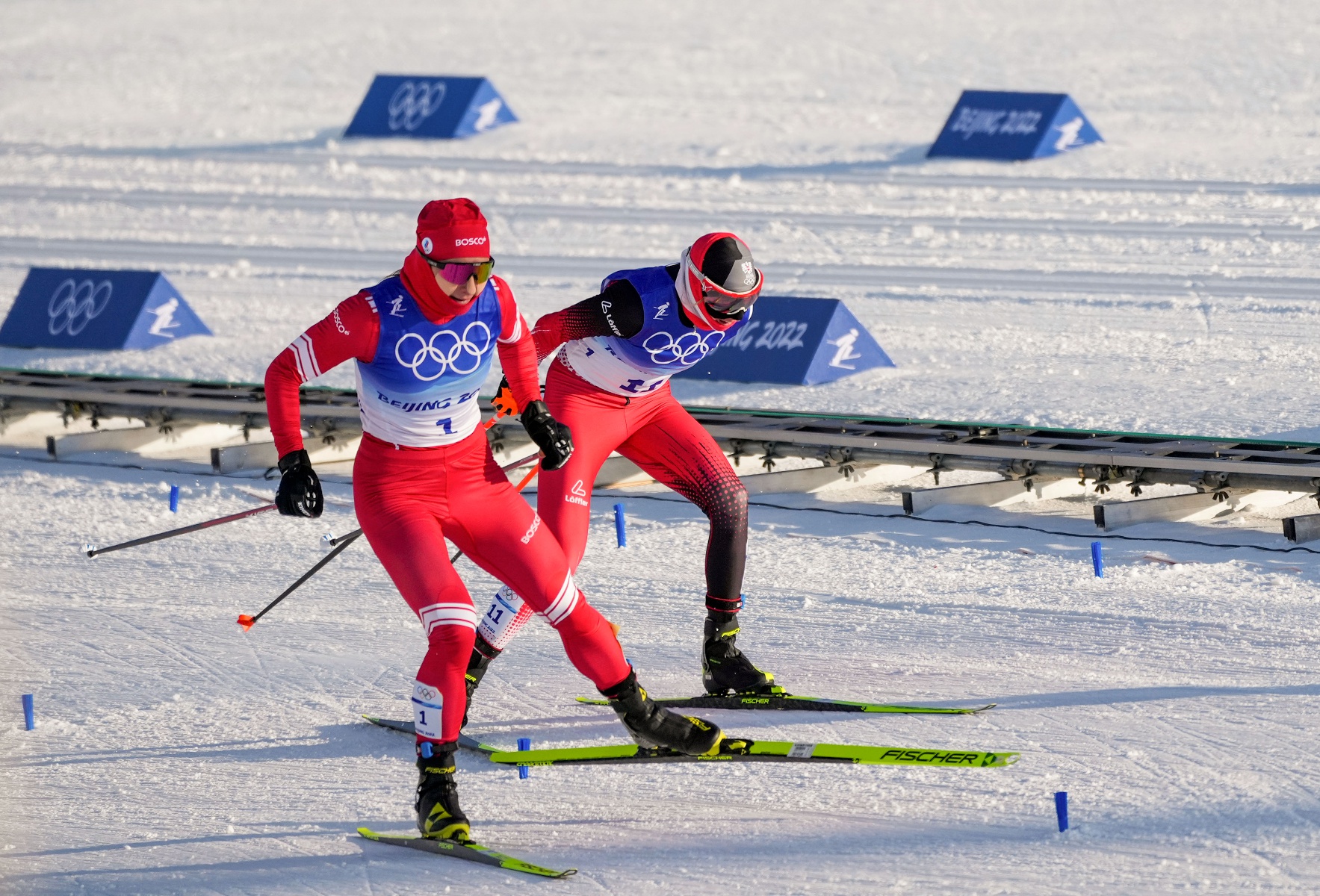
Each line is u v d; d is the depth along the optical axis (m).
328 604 23.91
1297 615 20.78
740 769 17.27
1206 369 35.12
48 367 40.81
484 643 19.03
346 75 96.44
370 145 73.88
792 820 15.81
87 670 21.61
